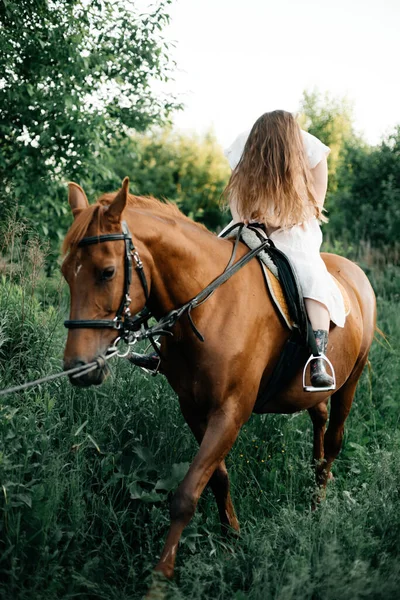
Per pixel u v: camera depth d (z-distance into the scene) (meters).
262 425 4.15
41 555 2.80
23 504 2.94
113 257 2.48
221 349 2.85
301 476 3.89
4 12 6.21
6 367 3.96
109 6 6.92
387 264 10.01
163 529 3.25
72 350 2.47
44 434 3.26
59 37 6.37
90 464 3.36
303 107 19.44
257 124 3.26
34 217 6.93
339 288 3.61
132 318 2.71
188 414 3.07
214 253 2.97
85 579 2.72
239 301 2.94
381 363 5.65
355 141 14.10
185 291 2.82
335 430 4.11
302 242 3.29
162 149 24.38
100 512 3.18
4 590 2.63
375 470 3.67
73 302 2.49
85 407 3.77
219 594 2.68
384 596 2.65
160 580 2.59
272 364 3.18
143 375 4.13
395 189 11.64
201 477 2.75
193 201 22.70
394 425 4.77
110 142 7.75
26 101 6.36
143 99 7.59
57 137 6.62
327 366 3.51
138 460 3.52
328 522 3.13
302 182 3.20
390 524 3.21
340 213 12.66
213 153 24.05
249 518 3.46
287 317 3.12
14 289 4.56
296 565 2.76
